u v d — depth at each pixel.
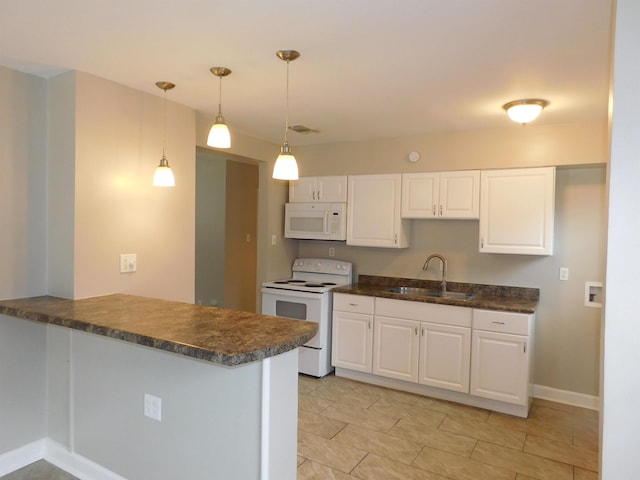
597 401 3.60
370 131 3.93
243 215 6.27
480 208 3.71
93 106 2.61
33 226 2.62
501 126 3.65
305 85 2.72
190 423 2.05
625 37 1.39
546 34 1.96
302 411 3.39
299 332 1.86
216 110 3.32
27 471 2.54
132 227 2.86
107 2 1.74
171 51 2.23
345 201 4.38
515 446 2.89
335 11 1.79
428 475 2.53
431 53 2.20
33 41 2.13
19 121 2.54
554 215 3.71
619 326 1.40
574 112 3.17
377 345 3.91
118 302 2.52
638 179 1.38
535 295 3.80
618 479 1.41
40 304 2.43
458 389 3.55
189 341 1.71
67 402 2.59
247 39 2.07
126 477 2.31
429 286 4.25
